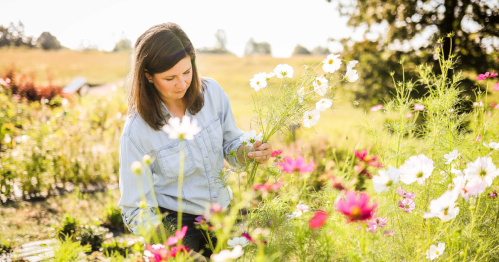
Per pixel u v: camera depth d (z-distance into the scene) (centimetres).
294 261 125
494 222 150
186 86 141
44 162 455
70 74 2645
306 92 148
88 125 606
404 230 148
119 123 590
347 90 860
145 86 145
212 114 162
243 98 2102
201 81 161
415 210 147
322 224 104
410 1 827
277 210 141
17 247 290
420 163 122
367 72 838
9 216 365
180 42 135
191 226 156
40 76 2208
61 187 467
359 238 112
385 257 125
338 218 128
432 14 804
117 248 287
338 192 145
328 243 114
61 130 506
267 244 124
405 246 136
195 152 152
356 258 107
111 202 369
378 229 126
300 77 150
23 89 1025
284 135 157
